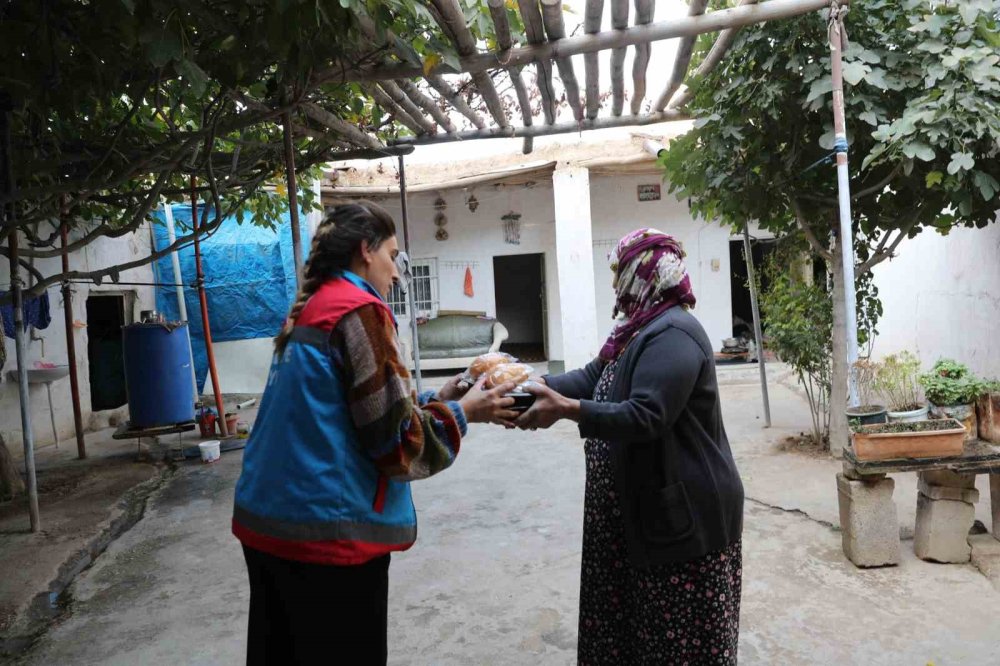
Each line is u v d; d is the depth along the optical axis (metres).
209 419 7.55
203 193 7.04
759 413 7.38
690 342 1.78
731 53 4.73
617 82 4.64
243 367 10.79
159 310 10.42
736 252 13.18
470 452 6.38
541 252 12.64
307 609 1.53
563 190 10.66
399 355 1.57
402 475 1.53
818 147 4.90
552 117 5.34
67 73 3.26
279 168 5.92
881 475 3.38
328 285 1.61
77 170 4.87
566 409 1.73
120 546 4.41
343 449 1.51
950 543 3.37
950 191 4.31
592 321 10.78
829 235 5.98
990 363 5.34
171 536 4.57
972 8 3.84
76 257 8.43
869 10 4.42
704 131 5.28
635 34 3.75
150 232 10.27
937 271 6.35
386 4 3.01
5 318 7.08
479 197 12.52
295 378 1.52
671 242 1.90
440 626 3.07
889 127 3.96
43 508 5.21
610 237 12.13
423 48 3.70
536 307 17.09
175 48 2.59
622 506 1.85
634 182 11.96
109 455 7.12
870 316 5.56
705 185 5.61
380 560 1.61
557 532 4.17
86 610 3.48
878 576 3.31
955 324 5.99
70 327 6.92
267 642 1.59
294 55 3.23
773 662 2.64
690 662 1.81
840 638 2.78
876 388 4.15
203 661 2.90
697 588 1.80
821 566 3.46
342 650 1.55
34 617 3.40
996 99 4.09
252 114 4.13
